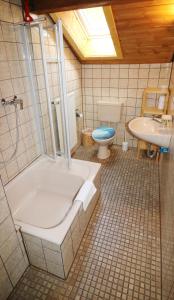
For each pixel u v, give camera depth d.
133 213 2.12
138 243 1.80
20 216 1.98
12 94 1.85
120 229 1.94
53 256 1.43
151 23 1.89
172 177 1.58
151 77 2.90
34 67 2.05
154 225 1.98
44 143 2.44
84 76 3.26
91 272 1.58
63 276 1.52
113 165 3.00
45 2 1.76
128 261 1.66
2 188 1.22
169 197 1.65
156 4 1.61
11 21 1.72
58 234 1.39
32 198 2.21
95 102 3.41
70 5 1.69
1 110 1.74
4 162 1.87
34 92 2.11
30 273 1.60
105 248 1.76
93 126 3.66
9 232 1.34
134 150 3.43
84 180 2.07
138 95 3.08
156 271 1.58
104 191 2.46
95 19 2.64
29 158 2.26
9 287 1.45
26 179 2.14
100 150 3.15
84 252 1.73
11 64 1.78
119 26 1.98
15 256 1.45
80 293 1.46
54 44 2.36
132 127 2.52
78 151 3.43
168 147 2.09
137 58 2.74
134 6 1.65
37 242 1.42
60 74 1.82
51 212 2.03
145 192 2.43
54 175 2.25
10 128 1.88
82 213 1.74
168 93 2.79
